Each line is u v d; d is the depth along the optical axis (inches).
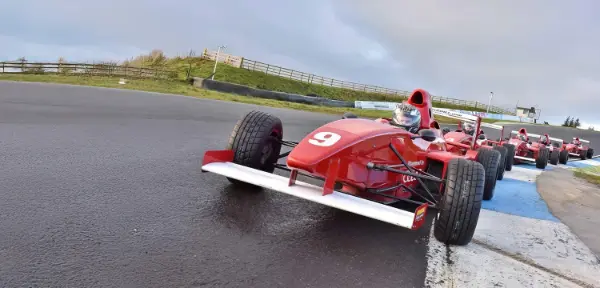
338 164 149.6
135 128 361.1
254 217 152.4
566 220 230.2
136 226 129.8
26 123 315.3
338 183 196.7
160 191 170.6
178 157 251.3
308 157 145.5
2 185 153.9
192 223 138.3
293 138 474.0
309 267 118.4
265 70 2057.1
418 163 207.5
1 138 244.8
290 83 1988.2
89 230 122.5
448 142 326.6
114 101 605.6
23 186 155.9
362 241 145.1
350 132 164.6
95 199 150.9
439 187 207.0
